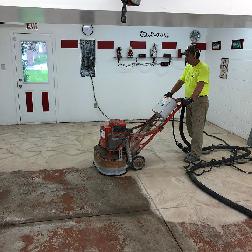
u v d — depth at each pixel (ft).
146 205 9.32
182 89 20.99
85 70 19.47
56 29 18.43
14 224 8.19
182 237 7.75
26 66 18.67
